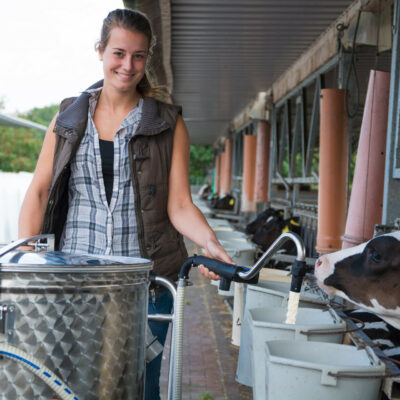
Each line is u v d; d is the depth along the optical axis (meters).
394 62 3.73
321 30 6.29
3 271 1.37
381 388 2.10
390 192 3.72
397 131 3.67
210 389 3.70
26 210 2.27
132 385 1.56
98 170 2.20
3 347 1.36
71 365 1.42
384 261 2.47
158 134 2.26
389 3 4.53
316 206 6.56
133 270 1.51
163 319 1.96
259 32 6.38
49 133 2.30
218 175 22.62
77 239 2.21
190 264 1.83
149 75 2.38
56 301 1.40
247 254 5.21
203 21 5.93
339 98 4.94
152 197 2.24
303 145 7.55
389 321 2.57
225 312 5.80
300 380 2.03
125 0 4.91
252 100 11.53
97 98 2.27
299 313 2.91
